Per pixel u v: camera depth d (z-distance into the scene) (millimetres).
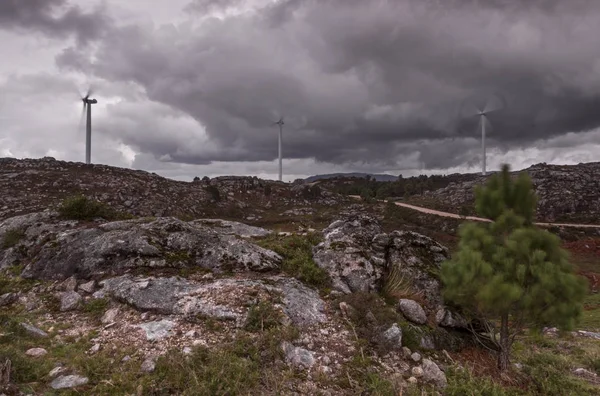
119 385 5480
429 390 6359
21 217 12898
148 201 78000
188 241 10820
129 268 9836
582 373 8883
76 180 77438
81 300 8812
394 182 181875
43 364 5891
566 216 90000
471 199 111562
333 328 7875
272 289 8758
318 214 97750
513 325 7430
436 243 11305
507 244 7047
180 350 6531
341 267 10133
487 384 6348
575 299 6457
